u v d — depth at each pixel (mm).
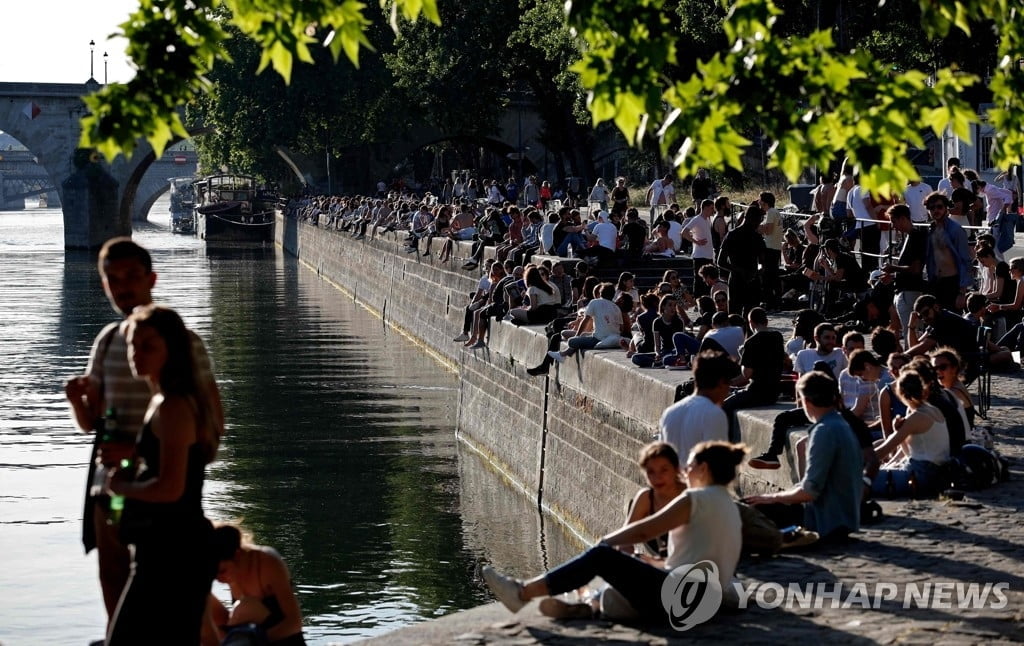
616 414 22906
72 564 25016
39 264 109562
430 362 52625
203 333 63500
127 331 7746
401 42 84625
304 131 102000
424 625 9773
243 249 131875
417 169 122688
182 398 7566
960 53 41719
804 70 8812
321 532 26688
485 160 122438
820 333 18094
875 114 8750
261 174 128375
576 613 9820
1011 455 15797
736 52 8859
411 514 27984
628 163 75125
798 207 40156
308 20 9539
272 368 51188
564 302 34500
